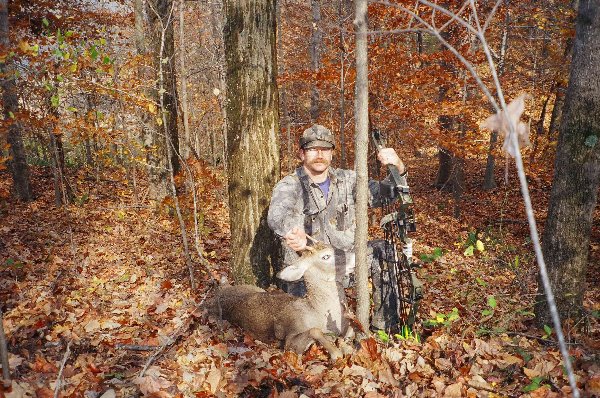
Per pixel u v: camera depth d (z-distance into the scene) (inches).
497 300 181.6
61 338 154.2
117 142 472.1
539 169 567.2
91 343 152.1
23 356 137.3
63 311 183.5
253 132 190.2
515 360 131.7
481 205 616.4
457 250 382.3
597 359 129.3
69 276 252.5
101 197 571.2
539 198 610.2
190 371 133.3
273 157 195.8
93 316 180.4
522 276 203.5
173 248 323.0
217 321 172.4
